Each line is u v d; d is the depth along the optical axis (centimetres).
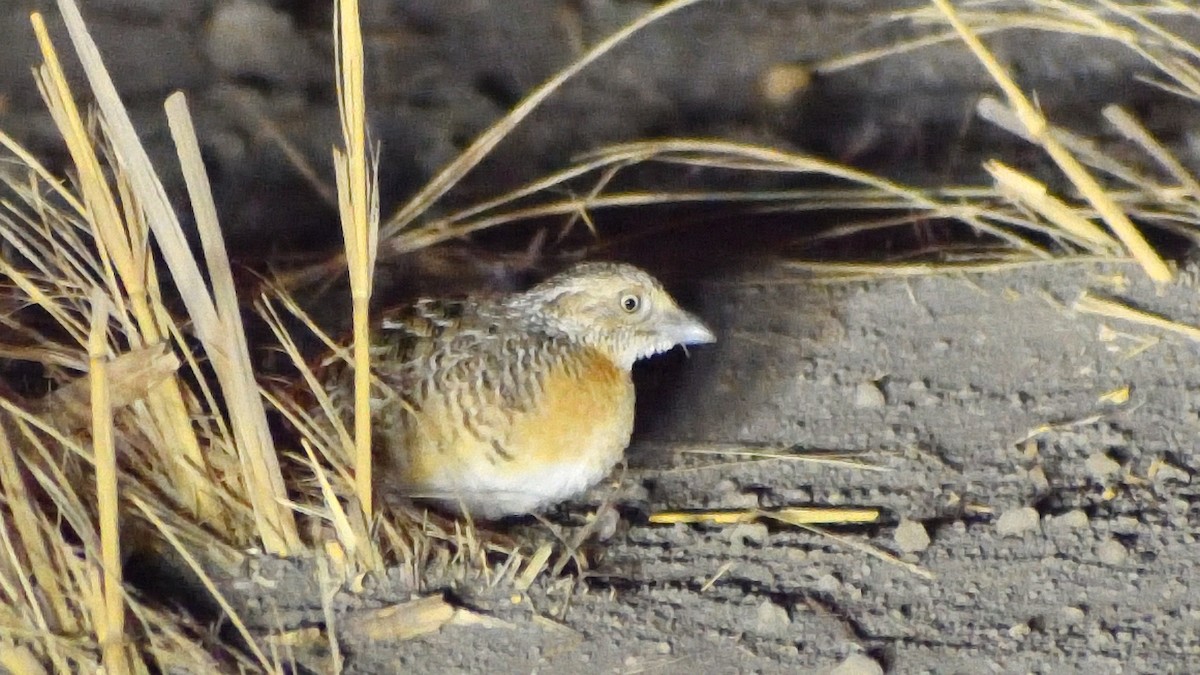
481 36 1332
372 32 1323
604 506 848
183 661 712
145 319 729
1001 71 889
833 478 870
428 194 1075
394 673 728
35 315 900
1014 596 753
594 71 1298
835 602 761
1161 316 923
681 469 895
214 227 704
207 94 1239
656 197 1067
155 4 1291
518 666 731
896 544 795
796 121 1254
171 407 758
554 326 867
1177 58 1106
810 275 1035
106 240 712
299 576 769
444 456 836
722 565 795
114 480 671
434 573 773
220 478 791
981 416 897
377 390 841
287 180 1167
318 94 1245
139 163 688
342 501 795
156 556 773
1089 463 842
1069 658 712
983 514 820
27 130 1159
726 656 731
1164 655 708
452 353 850
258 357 951
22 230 829
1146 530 784
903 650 726
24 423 736
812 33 1331
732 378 960
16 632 693
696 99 1272
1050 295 962
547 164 1209
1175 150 1150
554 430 836
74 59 1255
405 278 1063
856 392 930
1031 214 1016
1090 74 1246
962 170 1179
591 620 754
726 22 1343
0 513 700
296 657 730
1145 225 999
